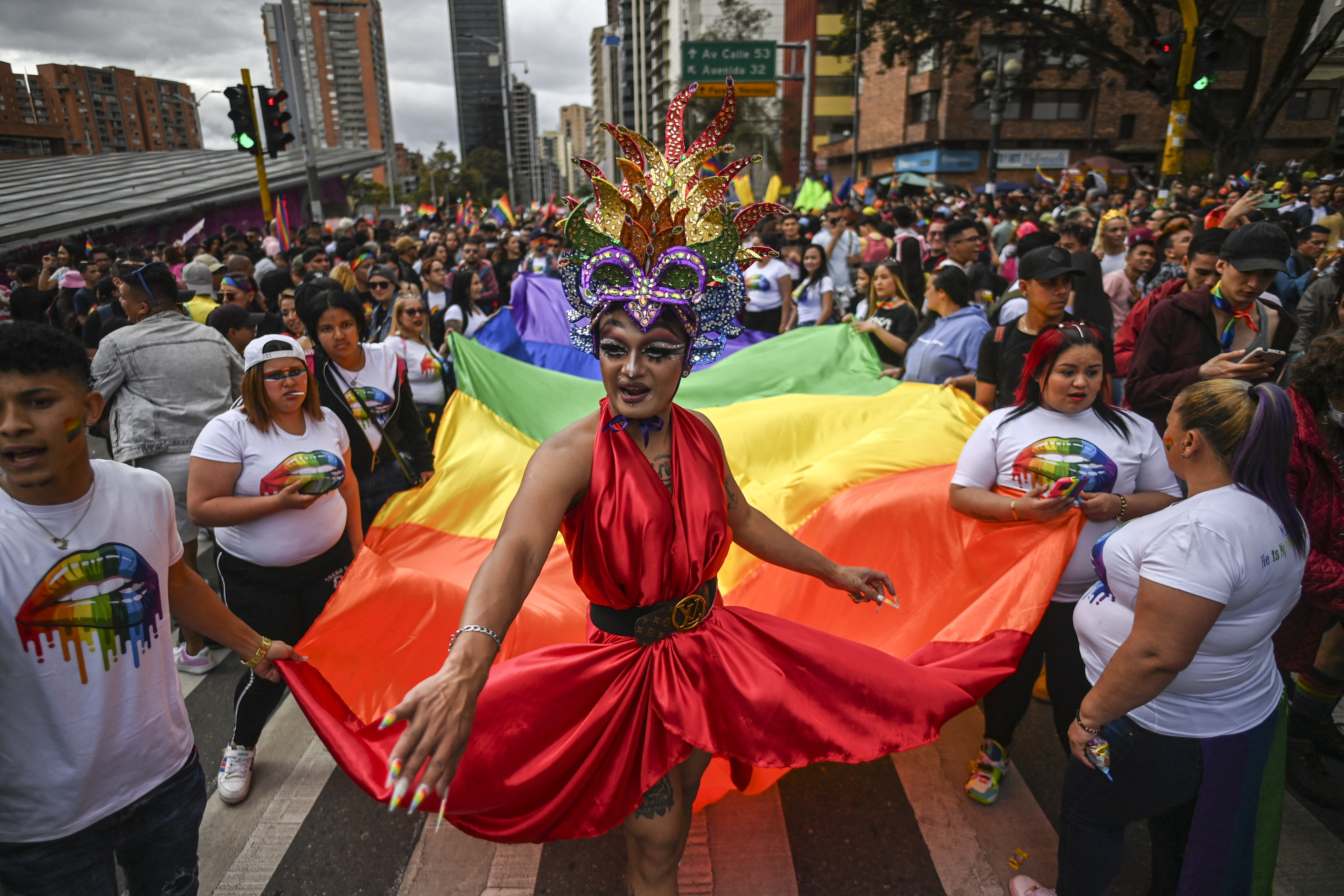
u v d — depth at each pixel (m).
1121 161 34.12
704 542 2.13
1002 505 2.99
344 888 2.98
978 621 2.96
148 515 2.06
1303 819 3.23
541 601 3.43
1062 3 34.25
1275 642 3.14
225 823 3.31
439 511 4.01
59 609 1.91
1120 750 2.22
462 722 1.51
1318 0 21.42
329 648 3.07
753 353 6.02
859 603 2.57
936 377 5.38
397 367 4.28
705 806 2.93
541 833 2.17
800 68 55.94
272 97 15.28
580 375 7.29
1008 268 9.14
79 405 1.85
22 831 1.94
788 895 2.86
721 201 2.16
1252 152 23.27
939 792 3.36
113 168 43.72
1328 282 4.56
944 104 44.31
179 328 4.67
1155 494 2.92
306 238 17.28
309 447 3.30
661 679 2.14
